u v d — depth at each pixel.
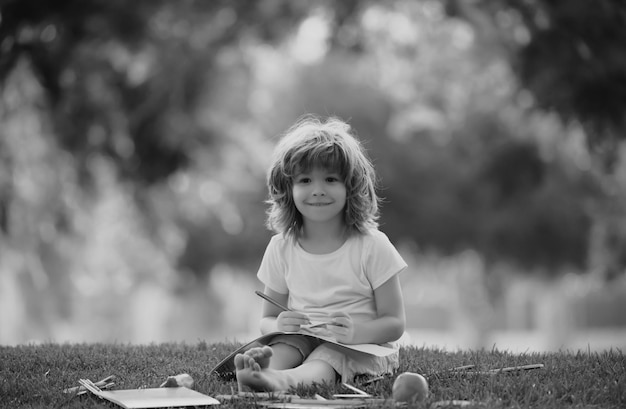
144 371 6.94
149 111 21.17
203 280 30.34
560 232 28.86
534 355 7.75
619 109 18.34
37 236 23.25
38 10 18.41
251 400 5.42
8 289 27.06
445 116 30.41
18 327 28.36
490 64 25.23
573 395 5.59
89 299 40.78
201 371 6.86
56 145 20.73
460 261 32.69
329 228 6.48
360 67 31.41
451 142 29.97
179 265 29.39
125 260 29.20
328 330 6.28
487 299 33.81
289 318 6.04
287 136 6.66
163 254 26.62
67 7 18.66
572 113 18.72
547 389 5.69
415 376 5.43
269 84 31.89
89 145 20.73
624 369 6.57
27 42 18.72
